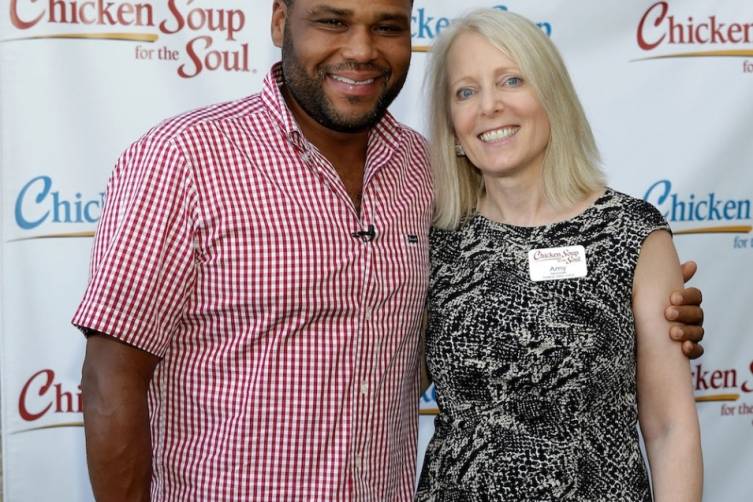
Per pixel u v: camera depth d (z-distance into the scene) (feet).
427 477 5.82
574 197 5.72
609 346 5.42
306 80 5.28
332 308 5.23
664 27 8.66
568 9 8.54
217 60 8.14
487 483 5.47
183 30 8.07
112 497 4.94
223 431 5.17
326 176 5.26
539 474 5.36
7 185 7.84
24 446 8.09
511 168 5.69
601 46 8.62
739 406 9.14
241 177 5.13
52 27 7.80
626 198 5.67
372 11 5.17
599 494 5.36
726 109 8.80
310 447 5.21
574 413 5.45
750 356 9.11
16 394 8.03
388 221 5.56
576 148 5.75
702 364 9.06
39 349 8.04
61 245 7.98
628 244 5.48
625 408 5.54
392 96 5.48
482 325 5.62
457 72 5.83
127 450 4.93
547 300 5.51
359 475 5.33
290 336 5.18
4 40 7.73
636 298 5.51
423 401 8.95
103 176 7.99
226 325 5.18
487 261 5.74
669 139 8.79
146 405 5.07
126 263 4.89
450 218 5.98
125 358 4.97
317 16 5.16
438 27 8.42
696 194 8.86
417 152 6.10
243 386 5.15
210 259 5.11
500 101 5.66
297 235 5.16
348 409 5.28
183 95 8.11
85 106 7.92
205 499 5.22
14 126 7.81
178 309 5.13
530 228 5.73
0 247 7.88
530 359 5.49
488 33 5.68
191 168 5.02
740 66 8.77
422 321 5.94
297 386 5.18
